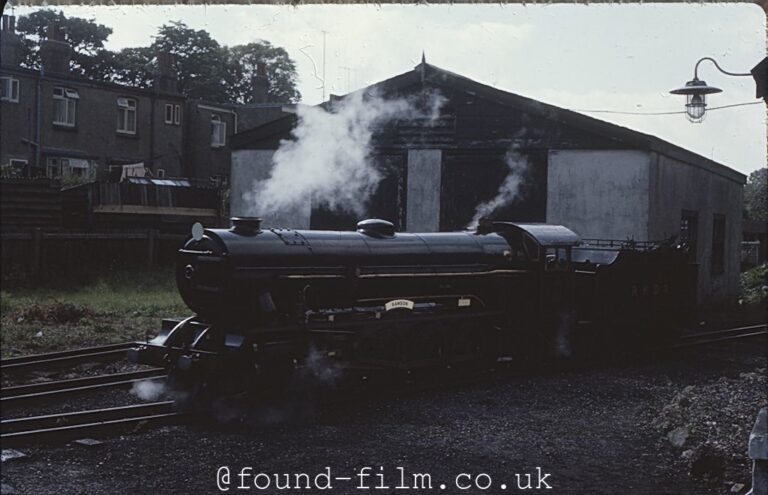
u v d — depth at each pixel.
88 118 32.56
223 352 9.54
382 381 11.34
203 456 7.73
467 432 8.78
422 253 12.09
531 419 9.46
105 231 25.50
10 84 30.05
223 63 43.25
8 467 7.16
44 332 15.35
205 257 9.99
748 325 20.72
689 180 21.42
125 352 13.44
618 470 7.41
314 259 10.63
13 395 10.21
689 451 7.72
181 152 36.31
